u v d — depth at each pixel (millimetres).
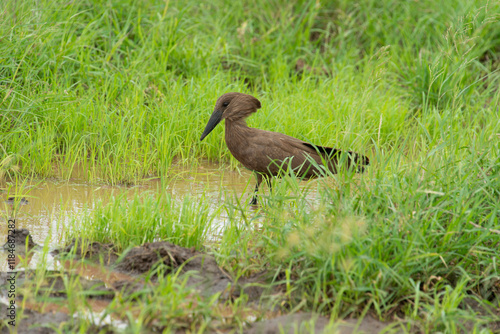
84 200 10641
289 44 18469
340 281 7168
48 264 8000
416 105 16438
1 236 8734
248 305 7316
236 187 11961
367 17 19328
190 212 9188
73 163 11930
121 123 12945
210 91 15047
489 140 10141
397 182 8562
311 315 6949
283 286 7633
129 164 12328
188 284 7695
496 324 7172
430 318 6785
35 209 10062
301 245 7758
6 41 13055
